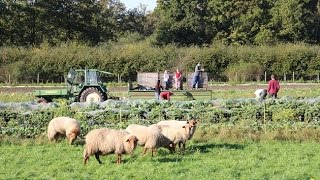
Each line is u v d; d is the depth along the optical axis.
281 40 96.06
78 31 98.69
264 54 77.19
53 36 97.12
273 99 32.25
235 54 77.31
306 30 98.25
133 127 22.03
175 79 43.00
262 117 30.33
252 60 77.19
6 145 25.31
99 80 38.78
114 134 20.50
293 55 77.25
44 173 19.77
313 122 29.59
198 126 28.27
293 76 75.81
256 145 25.05
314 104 30.84
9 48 75.94
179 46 92.00
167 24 97.38
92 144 20.41
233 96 46.81
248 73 73.38
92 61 74.25
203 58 76.12
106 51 76.12
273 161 21.69
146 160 21.48
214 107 30.92
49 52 74.38
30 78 71.88
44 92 38.03
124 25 119.44
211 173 19.50
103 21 102.25
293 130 27.69
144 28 122.69
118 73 74.75
